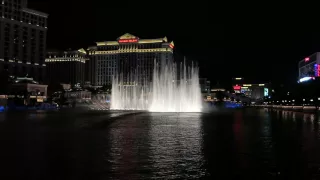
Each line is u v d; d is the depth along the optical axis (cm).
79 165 1669
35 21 19812
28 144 2397
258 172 1534
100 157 1886
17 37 18762
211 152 2070
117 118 5684
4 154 1969
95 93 19188
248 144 2448
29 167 1619
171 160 1806
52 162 1739
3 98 12006
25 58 19162
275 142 2548
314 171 1555
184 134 3152
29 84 13700
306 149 2205
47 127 3834
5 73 12875
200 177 1439
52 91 16188
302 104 16125
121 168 1603
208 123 4691
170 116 6631
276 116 7188
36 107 11881
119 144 2412
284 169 1595
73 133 3173
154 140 2661
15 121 4859
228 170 1570
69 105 14412
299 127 4047
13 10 18538
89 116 6272
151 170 1564
